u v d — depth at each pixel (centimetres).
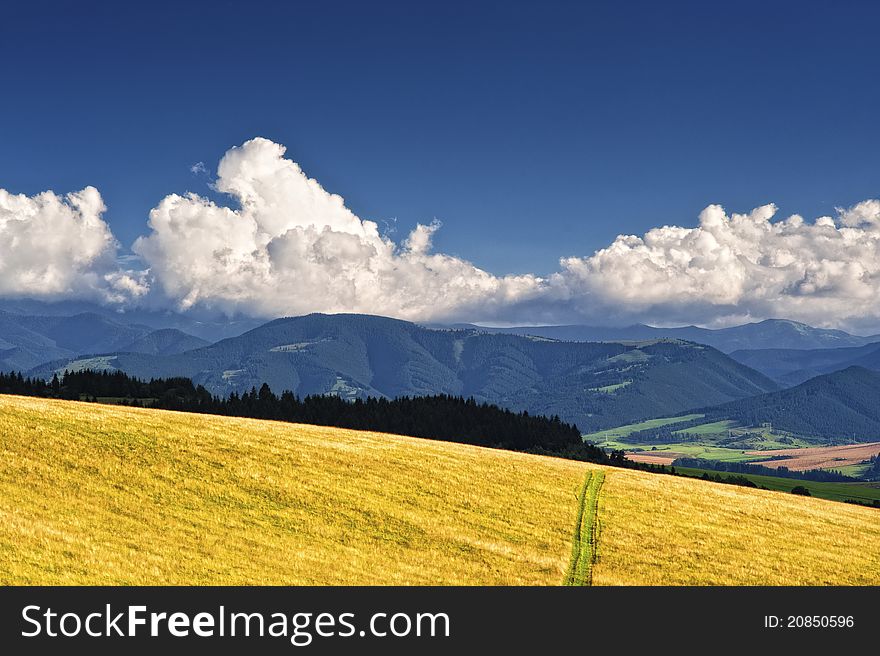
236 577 4044
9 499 4444
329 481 5962
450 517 5653
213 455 6025
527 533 5578
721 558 5534
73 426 6038
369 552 4744
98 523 4366
